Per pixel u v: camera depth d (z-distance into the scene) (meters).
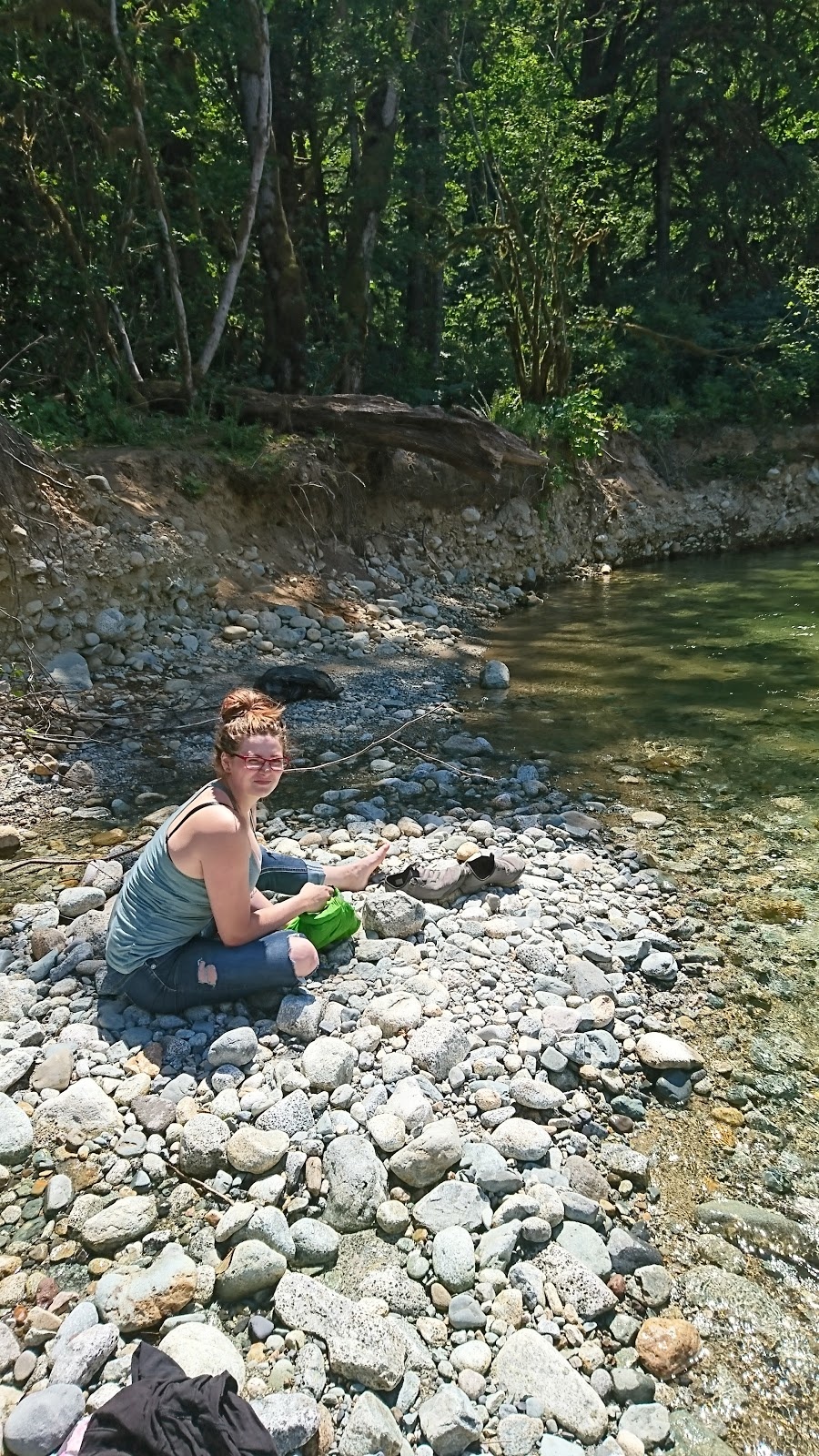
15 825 5.10
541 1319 2.40
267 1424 2.00
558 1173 2.83
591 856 4.88
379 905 3.87
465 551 11.66
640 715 7.07
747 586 11.74
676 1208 2.82
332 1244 2.55
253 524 9.65
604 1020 3.52
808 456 15.82
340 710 7.07
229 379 12.02
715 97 18.17
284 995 3.43
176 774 5.77
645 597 11.23
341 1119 2.90
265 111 9.79
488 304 16.27
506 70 14.41
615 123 20.33
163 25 10.25
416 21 14.05
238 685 7.21
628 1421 2.20
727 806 5.52
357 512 10.73
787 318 16.81
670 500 14.95
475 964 3.72
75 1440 1.92
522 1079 3.12
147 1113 2.92
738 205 18.47
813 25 18.25
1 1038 3.26
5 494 6.93
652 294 17.52
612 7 19.02
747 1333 2.43
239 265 10.32
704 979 3.90
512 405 13.89
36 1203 2.67
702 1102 3.24
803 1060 3.45
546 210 13.96
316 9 13.08
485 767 6.08
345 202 15.47
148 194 10.68
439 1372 2.25
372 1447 2.03
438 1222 2.63
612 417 14.98
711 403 16.23
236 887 3.18
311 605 9.09
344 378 14.02
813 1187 2.90
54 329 10.09
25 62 9.23
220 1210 2.64
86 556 7.36
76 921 4.00
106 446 9.00
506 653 8.77
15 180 9.80
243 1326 2.35
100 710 6.57
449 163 15.20
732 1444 2.18
